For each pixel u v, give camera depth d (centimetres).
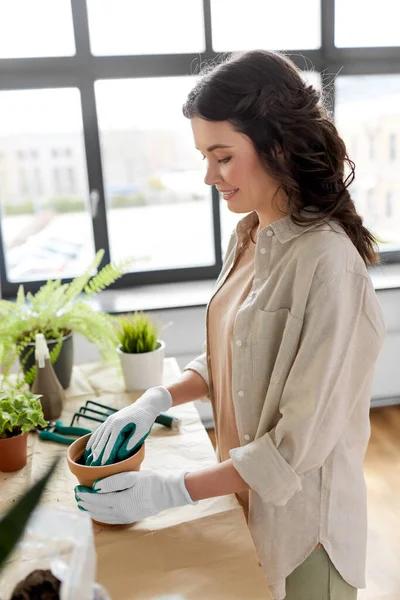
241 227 112
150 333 154
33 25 259
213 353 115
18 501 55
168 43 270
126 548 91
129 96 272
